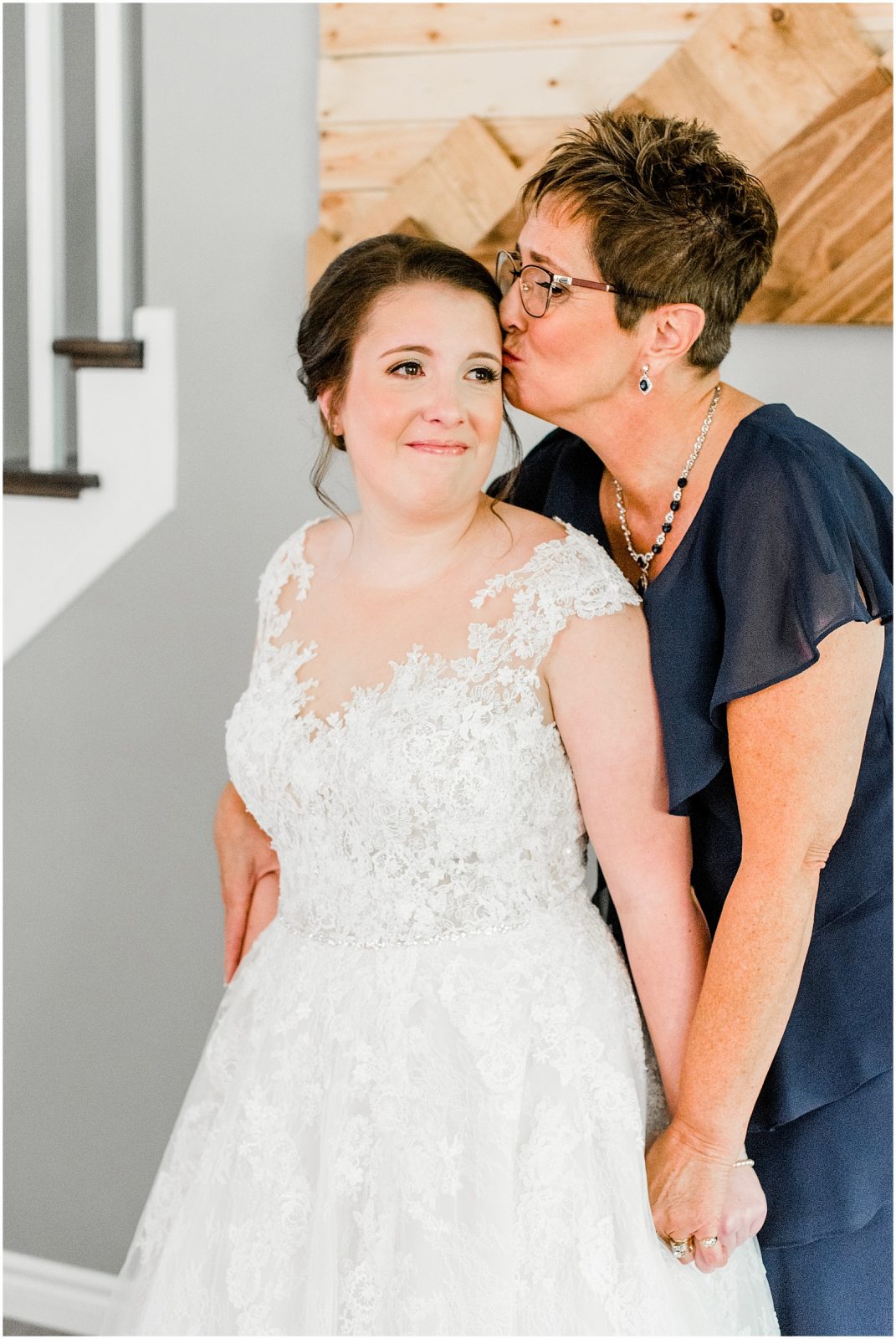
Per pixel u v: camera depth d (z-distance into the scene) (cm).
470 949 137
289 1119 139
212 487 214
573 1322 129
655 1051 141
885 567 142
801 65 171
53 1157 241
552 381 136
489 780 132
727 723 130
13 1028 241
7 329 254
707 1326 135
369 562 145
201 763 222
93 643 225
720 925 131
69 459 233
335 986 140
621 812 136
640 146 129
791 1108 139
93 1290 239
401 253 135
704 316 133
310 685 144
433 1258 129
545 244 132
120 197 208
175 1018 230
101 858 231
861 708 128
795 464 131
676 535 141
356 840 137
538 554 139
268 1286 135
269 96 201
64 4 236
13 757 233
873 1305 148
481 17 186
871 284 174
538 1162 131
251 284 207
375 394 135
